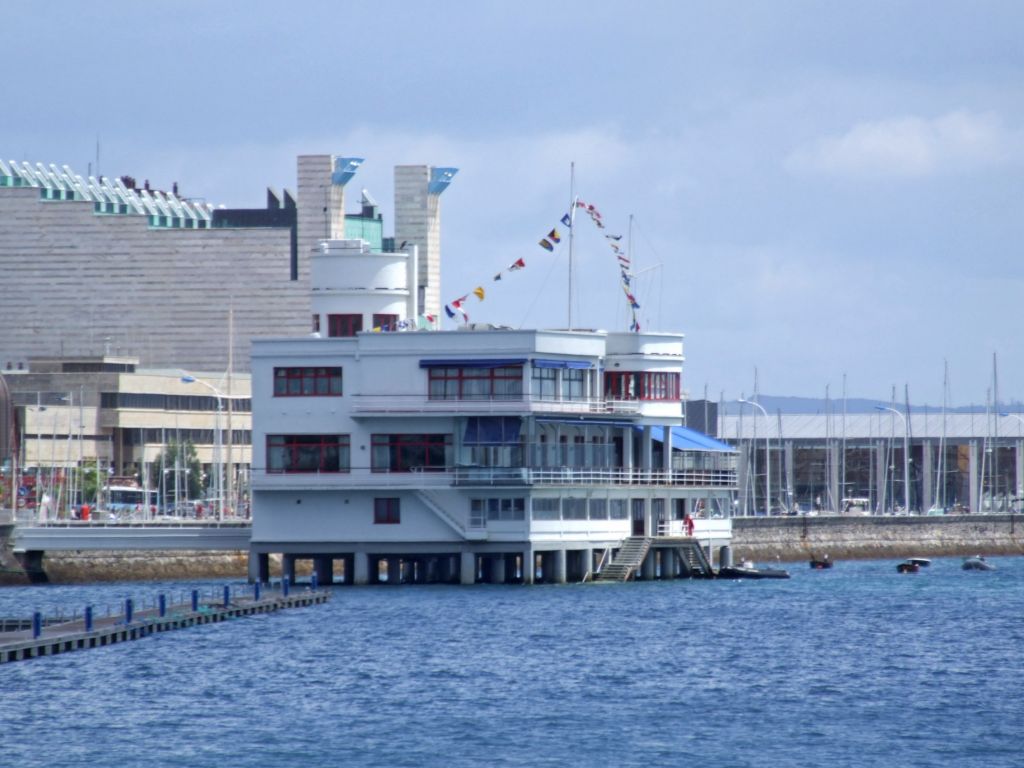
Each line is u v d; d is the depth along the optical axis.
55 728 193.62
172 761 179.38
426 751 183.12
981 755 182.12
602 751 183.38
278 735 190.50
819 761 179.50
